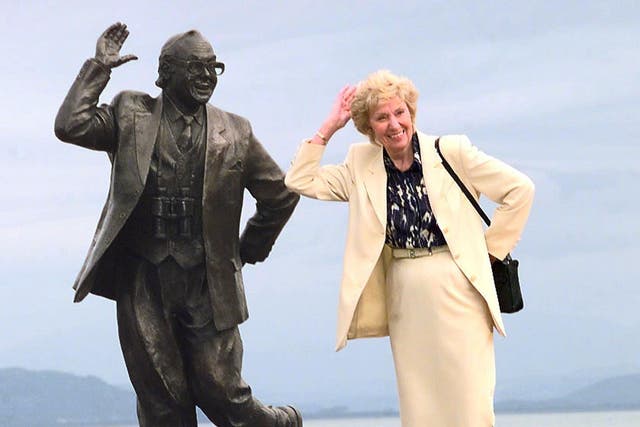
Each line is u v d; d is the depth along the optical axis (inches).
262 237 632.4
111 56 582.6
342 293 425.4
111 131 586.9
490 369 422.9
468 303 419.2
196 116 596.1
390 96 415.8
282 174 619.5
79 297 588.7
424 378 421.7
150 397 611.8
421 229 420.8
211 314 605.0
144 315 601.0
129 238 598.5
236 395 616.1
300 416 652.1
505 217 422.0
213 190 594.6
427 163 422.3
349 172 435.8
